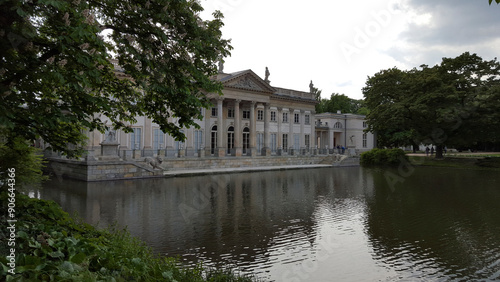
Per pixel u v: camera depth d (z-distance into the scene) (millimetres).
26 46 6016
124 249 6730
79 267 4570
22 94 6277
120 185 23719
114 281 4492
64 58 6434
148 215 14188
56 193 19531
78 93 6945
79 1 6031
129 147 35594
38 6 6070
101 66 7602
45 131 7934
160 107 9133
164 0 7480
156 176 29109
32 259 4387
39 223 6695
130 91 9344
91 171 25734
